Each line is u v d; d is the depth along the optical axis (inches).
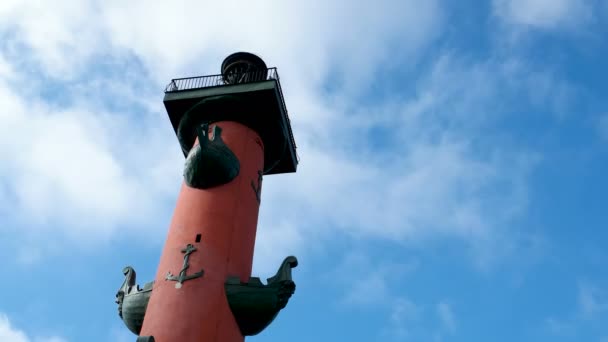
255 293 864.9
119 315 936.9
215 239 918.4
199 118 1110.4
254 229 1002.7
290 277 892.0
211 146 981.2
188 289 857.5
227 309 854.5
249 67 1238.3
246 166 1041.5
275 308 864.9
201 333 816.3
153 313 847.1
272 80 1098.7
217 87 1117.7
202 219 942.4
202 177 983.0
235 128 1086.4
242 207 983.6
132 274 962.1
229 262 904.3
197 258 892.6
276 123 1118.4
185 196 997.8
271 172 1264.8
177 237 932.0
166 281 876.0
